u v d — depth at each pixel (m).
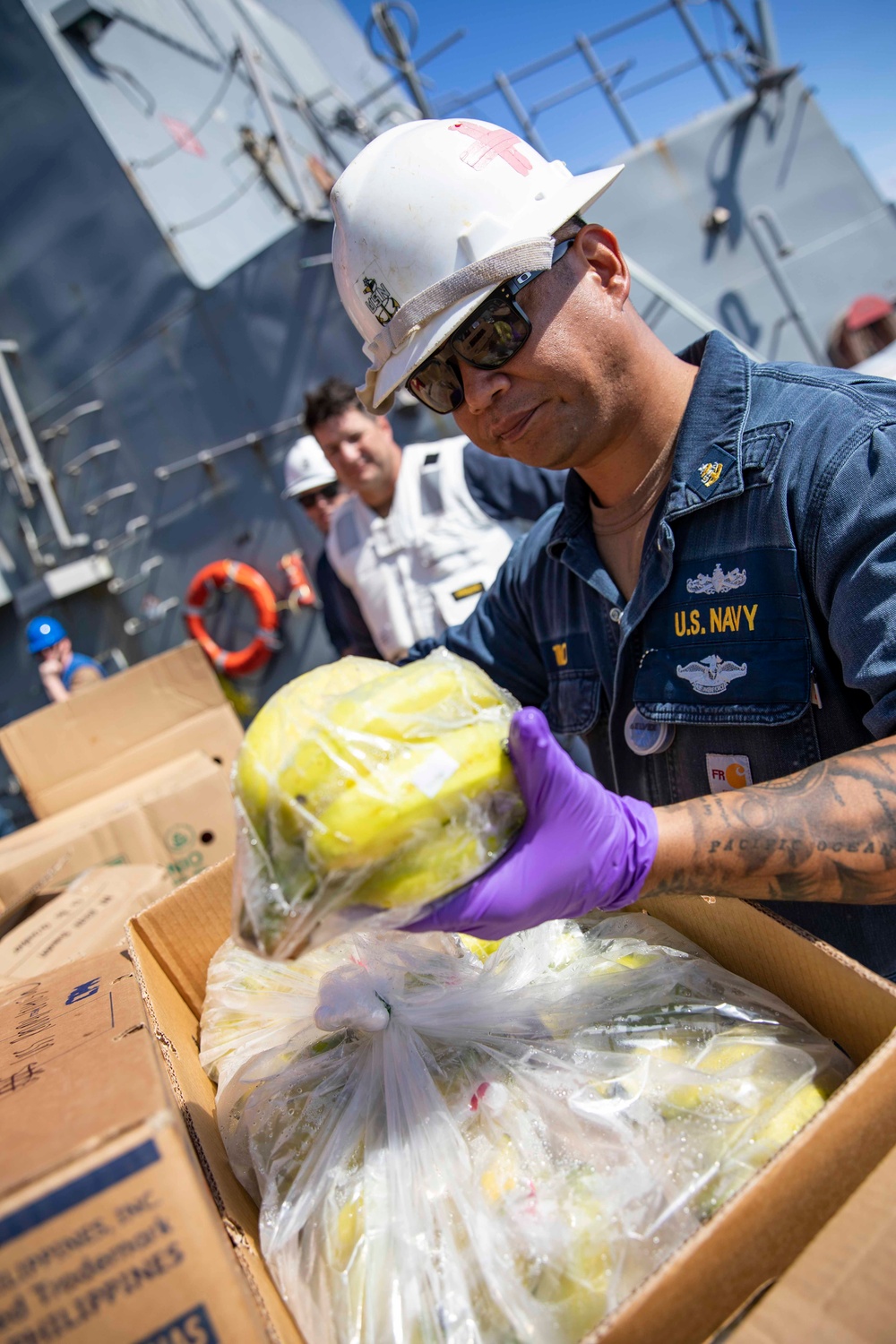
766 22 4.14
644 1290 0.50
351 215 1.00
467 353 0.95
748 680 0.96
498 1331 0.63
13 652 4.46
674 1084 0.74
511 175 0.95
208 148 4.39
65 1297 0.50
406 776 0.63
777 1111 0.70
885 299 4.08
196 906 1.10
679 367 1.07
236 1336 0.51
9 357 4.23
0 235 4.07
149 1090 0.56
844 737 0.93
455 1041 0.83
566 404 0.98
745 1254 0.54
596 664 1.19
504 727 0.69
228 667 4.04
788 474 0.90
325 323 3.63
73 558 4.32
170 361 3.95
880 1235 0.50
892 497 0.81
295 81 5.67
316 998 0.95
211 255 3.98
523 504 2.39
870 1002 0.72
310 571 3.98
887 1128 0.59
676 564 1.02
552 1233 0.65
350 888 0.63
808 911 1.00
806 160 4.15
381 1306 0.65
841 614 0.84
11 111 3.89
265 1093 0.84
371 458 2.41
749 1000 0.82
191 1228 0.51
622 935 0.98
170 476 4.08
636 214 4.12
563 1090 0.75
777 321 4.11
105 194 3.86
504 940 0.98
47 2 3.87
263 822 0.64
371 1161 0.74
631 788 1.17
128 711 2.37
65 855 1.76
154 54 4.34
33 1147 0.54
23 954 1.27
